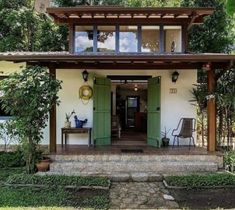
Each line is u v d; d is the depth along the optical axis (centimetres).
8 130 862
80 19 1131
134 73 1173
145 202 666
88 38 1143
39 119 870
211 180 776
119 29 1143
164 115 1155
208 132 995
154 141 1116
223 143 1095
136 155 941
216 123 1051
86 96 1153
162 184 804
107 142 1158
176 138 1151
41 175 824
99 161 936
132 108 1938
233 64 932
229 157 920
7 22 1817
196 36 1684
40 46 1869
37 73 862
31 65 945
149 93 1152
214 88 987
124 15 1104
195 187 755
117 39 1139
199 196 705
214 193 726
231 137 1081
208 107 988
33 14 1880
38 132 875
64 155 938
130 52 1134
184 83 1157
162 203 659
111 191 742
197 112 1155
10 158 966
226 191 740
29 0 1981
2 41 1841
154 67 1055
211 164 915
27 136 860
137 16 1114
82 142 1158
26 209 598
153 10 1065
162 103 1159
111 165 912
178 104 1157
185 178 792
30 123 849
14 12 1817
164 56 902
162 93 1160
